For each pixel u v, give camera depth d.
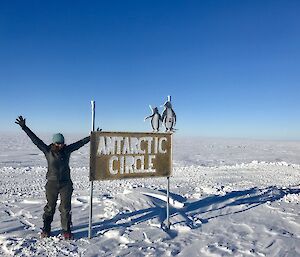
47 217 5.31
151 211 6.87
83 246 5.01
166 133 6.01
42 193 10.09
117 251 4.87
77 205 7.66
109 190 10.62
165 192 8.79
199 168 18.78
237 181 13.62
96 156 5.40
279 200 8.39
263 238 5.55
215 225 6.26
